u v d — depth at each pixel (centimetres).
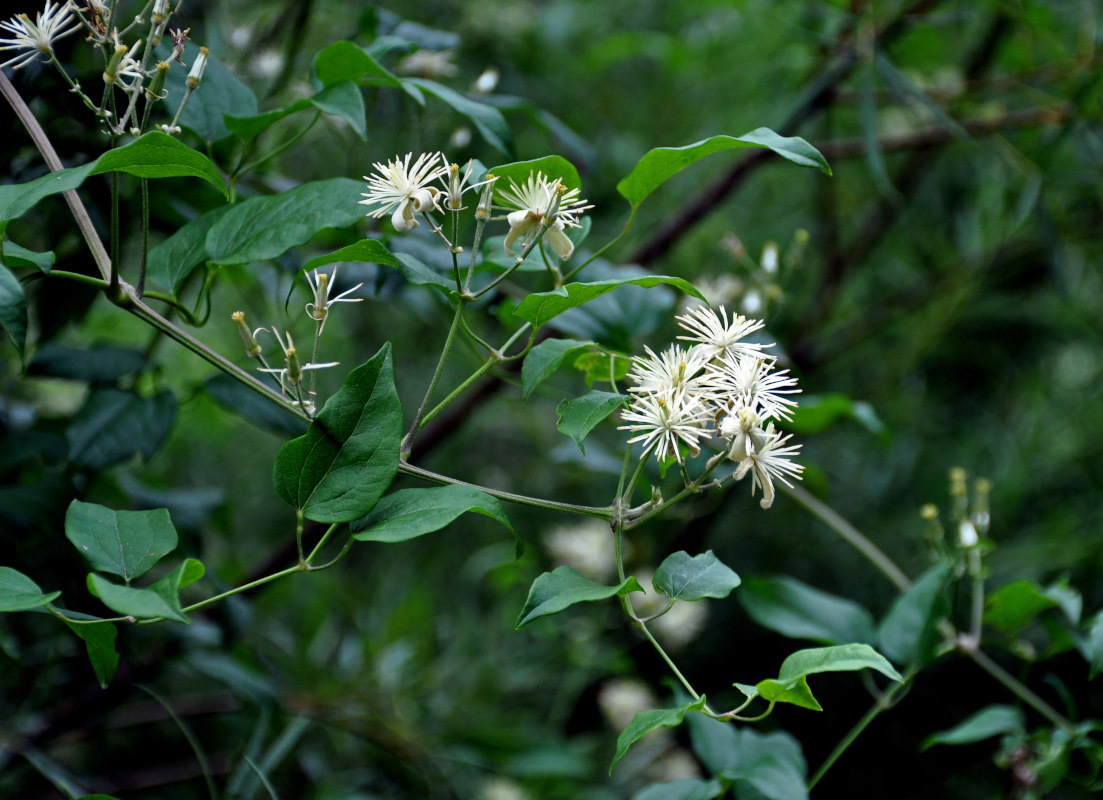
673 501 65
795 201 145
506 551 124
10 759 80
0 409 79
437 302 75
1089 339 138
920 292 136
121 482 82
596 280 75
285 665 106
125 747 102
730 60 134
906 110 127
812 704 61
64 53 74
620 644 117
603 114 143
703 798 69
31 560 74
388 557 133
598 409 64
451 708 109
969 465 137
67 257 77
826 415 83
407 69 81
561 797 107
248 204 67
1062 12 123
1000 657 120
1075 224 132
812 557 140
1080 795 101
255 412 77
